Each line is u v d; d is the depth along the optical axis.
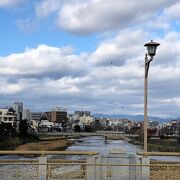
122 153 16.75
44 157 15.41
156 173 16.02
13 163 14.95
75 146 154.12
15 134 163.38
